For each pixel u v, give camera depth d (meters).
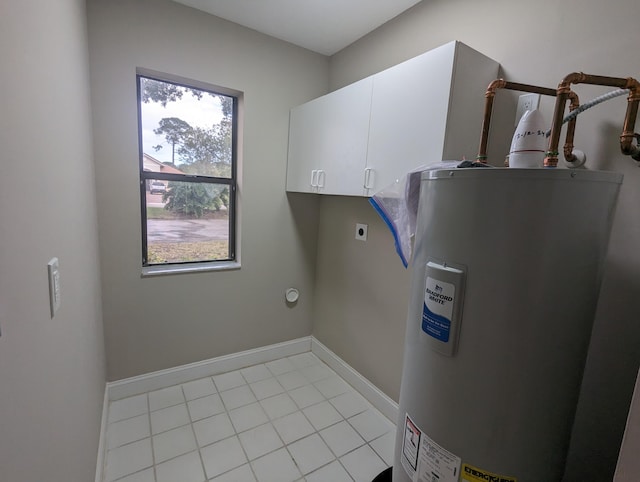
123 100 1.85
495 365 0.79
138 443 1.74
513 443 0.81
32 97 0.73
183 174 2.21
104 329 1.99
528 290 0.75
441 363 0.88
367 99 1.69
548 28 1.27
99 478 1.46
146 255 2.16
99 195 1.86
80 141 1.37
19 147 0.64
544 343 0.76
